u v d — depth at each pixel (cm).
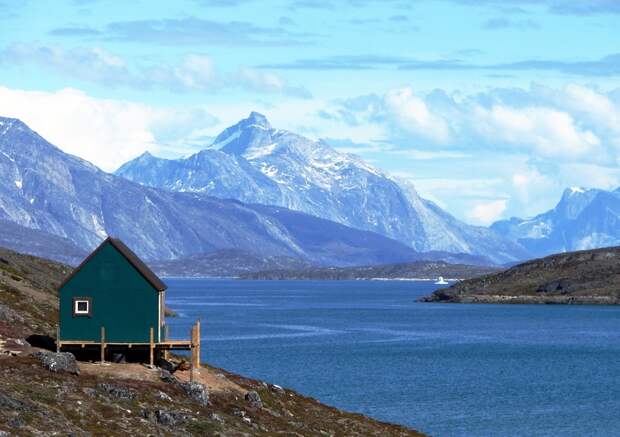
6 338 13875
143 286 13250
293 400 14175
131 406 11044
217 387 13025
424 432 15538
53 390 10906
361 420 13962
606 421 16650
